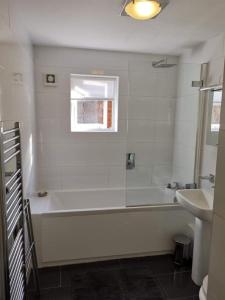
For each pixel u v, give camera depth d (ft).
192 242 8.26
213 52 8.24
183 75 9.69
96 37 8.41
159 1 5.57
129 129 10.09
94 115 10.66
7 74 5.37
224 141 2.81
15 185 5.19
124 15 6.46
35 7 6.16
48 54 9.66
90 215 7.89
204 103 8.81
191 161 9.50
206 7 6.07
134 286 6.99
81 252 7.98
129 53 10.31
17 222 5.36
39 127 10.07
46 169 10.44
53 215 7.65
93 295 6.61
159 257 8.46
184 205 7.10
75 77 10.24
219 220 2.94
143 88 10.00
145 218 8.30
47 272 7.54
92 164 10.77
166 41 8.75
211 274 3.15
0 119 4.77
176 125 10.31
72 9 6.25
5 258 4.21
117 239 8.18
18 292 5.11
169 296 6.64
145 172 10.28
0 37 4.82
